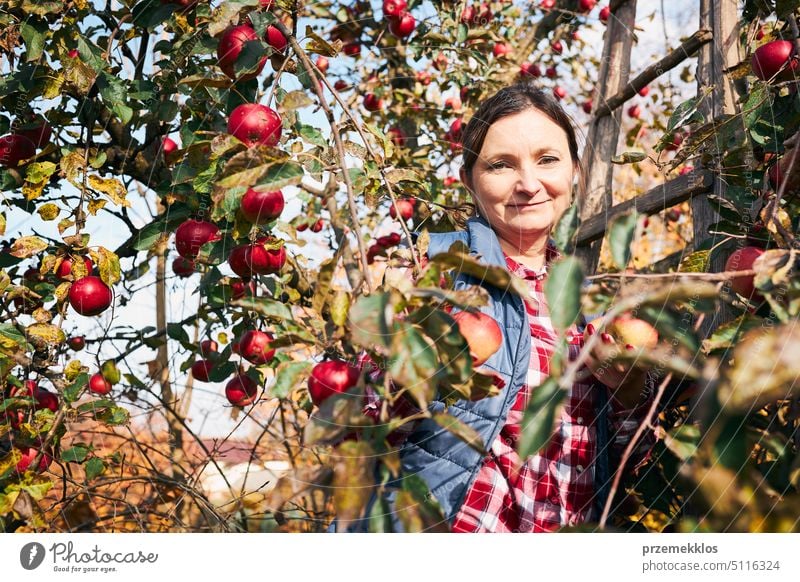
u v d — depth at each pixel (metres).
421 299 0.72
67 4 1.18
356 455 0.67
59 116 1.23
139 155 1.46
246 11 0.96
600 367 0.97
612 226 0.71
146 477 1.33
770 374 0.60
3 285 1.18
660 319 0.66
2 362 1.10
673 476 1.00
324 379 0.76
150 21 1.19
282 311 0.75
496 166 1.10
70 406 1.19
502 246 1.15
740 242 1.05
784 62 1.04
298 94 0.91
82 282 1.14
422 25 2.06
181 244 1.15
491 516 0.95
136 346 1.49
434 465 0.94
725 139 1.12
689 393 1.02
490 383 0.73
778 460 0.73
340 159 0.86
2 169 1.22
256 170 0.79
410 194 1.17
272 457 1.54
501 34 2.32
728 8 1.28
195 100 1.16
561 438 1.00
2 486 1.13
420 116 2.19
